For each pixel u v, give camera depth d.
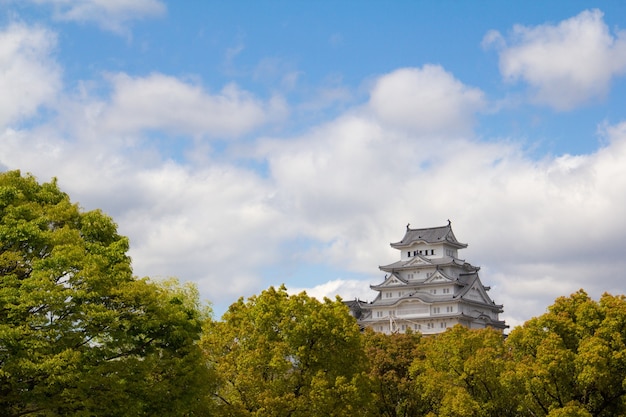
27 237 38.38
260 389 49.50
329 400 49.91
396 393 75.31
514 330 61.69
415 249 169.38
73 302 37.56
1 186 41.56
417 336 87.44
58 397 36.16
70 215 43.59
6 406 36.59
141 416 39.06
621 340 53.81
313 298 56.25
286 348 51.59
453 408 61.78
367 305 164.88
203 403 44.66
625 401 53.28
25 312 36.53
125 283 40.25
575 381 54.62
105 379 37.03
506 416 64.81
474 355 67.12
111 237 45.06
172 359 41.22
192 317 44.59
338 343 54.41
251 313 54.75
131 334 40.12
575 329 57.38
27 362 33.88
